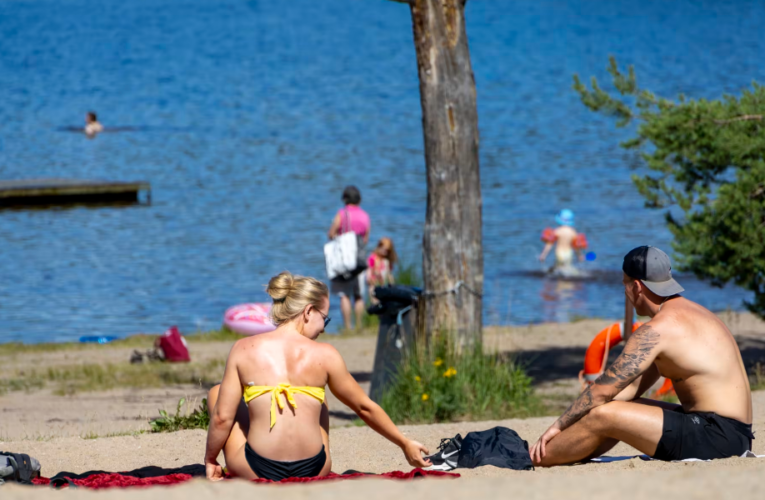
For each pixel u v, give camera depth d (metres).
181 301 57.25
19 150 123.50
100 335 49.97
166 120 149.38
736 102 35.50
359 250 48.78
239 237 75.00
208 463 15.97
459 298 32.12
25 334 50.12
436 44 31.77
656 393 31.09
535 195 92.19
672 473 13.01
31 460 16.89
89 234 76.88
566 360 40.78
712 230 34.59
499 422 26.27
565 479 12.65
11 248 71.94
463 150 32.12
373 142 126.19
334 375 15.92
